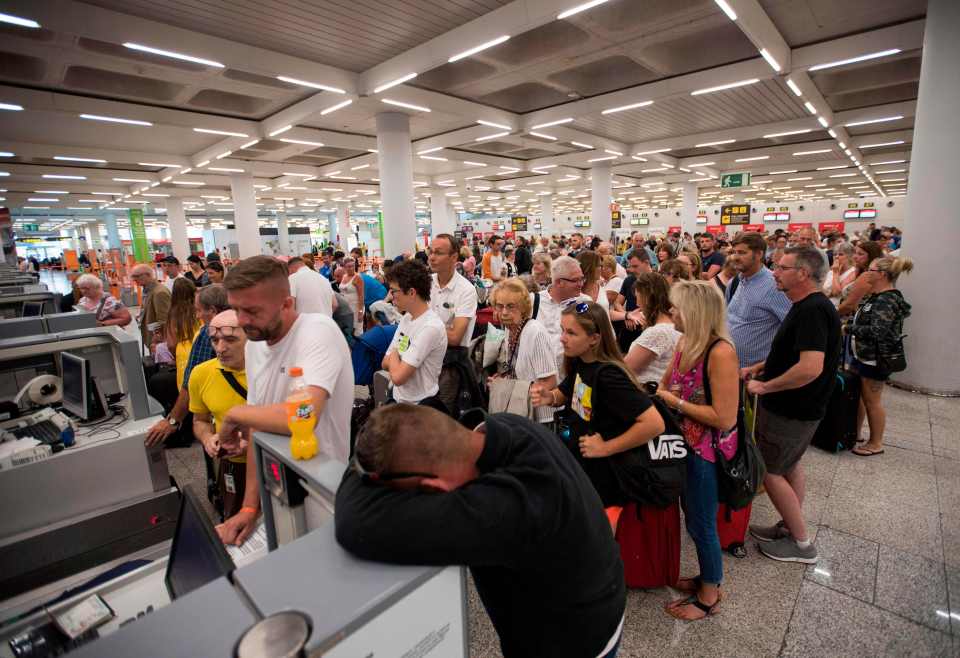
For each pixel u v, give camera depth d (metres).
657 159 15.21
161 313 4.80
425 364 2.42
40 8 4.74
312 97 8.51
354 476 0.80
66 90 7.64
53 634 1.07
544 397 2.09
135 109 8.44
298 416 1.00
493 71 7.57
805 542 2.33
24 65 6.59
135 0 5.09
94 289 5.44
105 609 1.10
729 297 3.74
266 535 1.16
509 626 1.02
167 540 2.09
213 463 2.85
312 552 0.70
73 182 16.72
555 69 7.46
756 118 10.89
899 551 2.39
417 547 0.67
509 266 10.88
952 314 4.48
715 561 1.96
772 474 2.33
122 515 2.02
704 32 6.49
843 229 27.16
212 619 0.56
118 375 2.77
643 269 4.43
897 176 22.06
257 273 1.46
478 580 1.03
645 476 1.80
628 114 10.48
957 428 3.82
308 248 26.19
